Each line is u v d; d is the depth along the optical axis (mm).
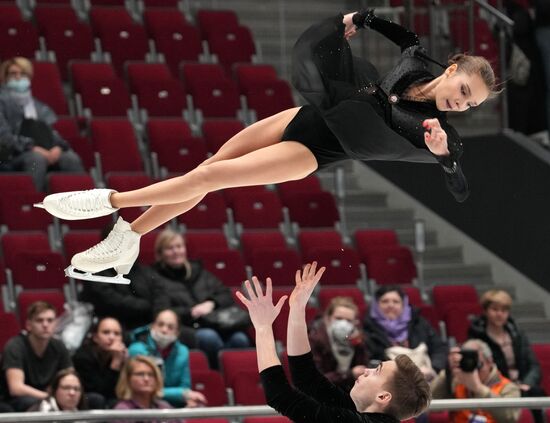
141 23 35500
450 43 31000
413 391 11875
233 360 21953
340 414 11617
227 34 34969
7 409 18859
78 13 35219
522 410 17375
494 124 32250
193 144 29188
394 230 29250
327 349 19906
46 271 24016
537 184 28203
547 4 28641
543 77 29141
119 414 14539
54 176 26250
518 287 28953
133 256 12453
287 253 25938
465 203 30078
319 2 37844
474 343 20281
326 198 28844
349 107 11445
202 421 17078
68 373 17656
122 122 29203
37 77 30203
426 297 27516
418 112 11641
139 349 20359
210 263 25203
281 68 36344
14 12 32938
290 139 11930
